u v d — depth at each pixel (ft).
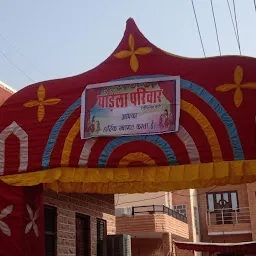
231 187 104.83
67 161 25.73
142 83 25.57
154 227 70.44
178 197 98.84
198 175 23.90
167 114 24.90
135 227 71.10
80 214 40.01
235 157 23.75
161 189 29.78
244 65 24.72
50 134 26.37
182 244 71.46
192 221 97.14
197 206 105.91
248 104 24.18
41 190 27.73
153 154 24.73
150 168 24.76
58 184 29.58
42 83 27.22
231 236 100.53
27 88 27.43
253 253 70.33
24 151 26.61
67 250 36.06
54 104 26.68
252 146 23.67
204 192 106.93
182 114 24.81
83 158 25.57
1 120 27.35
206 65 25.18
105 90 25.98
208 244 69.21
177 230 79.46
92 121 25.73
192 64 25.35
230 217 101.45
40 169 26.18
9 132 27.09
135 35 26.40
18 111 27.22
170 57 25.73
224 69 24.88
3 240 25.98
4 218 26.22
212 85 24.81
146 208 86.17
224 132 24.12
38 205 27.40
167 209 76.89
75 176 25.43
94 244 42.27
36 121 26.78
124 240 46.16
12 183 26.40
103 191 30.40
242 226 97.60
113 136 25.36
